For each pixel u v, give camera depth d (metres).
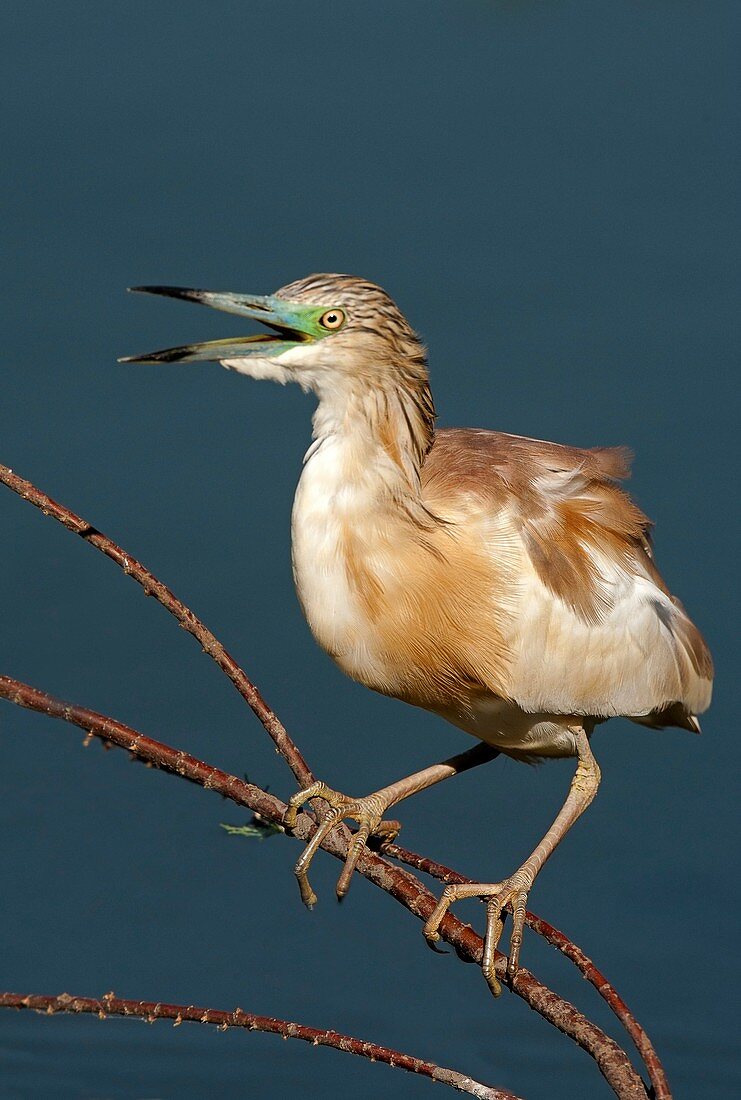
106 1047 14.14
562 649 9.98
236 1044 13.95
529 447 10.67
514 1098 7.33
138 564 9.09
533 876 9.19
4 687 8.76
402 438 9.38
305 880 8.93
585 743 10.43
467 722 10.41
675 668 10.81
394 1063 7.57
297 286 9.26
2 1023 14.20
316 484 9.49
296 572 9.70
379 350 9.18
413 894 8.77
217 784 8.92
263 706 9.17
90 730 8.79
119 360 9.20
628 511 10.80
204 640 9.16
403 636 9.65
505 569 9.73
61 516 9.03
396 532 9.42
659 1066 7.23
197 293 9.23
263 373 9.27
